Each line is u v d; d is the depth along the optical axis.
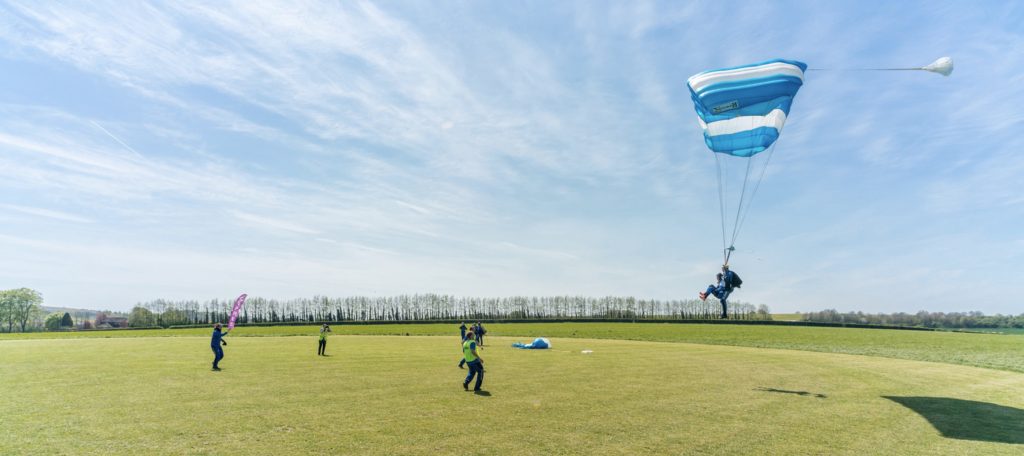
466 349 18.23
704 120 20.81
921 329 96.69
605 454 10.67
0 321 120.31
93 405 15.04
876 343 53.56
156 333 79.12
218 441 11.23
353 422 13.09
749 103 19.09
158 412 14.10
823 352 41.44
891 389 20.19
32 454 10.21
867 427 13.48
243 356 31.66
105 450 10.51
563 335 68.06
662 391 18.42
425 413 14.23
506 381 20.50
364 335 69.50
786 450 11.22
